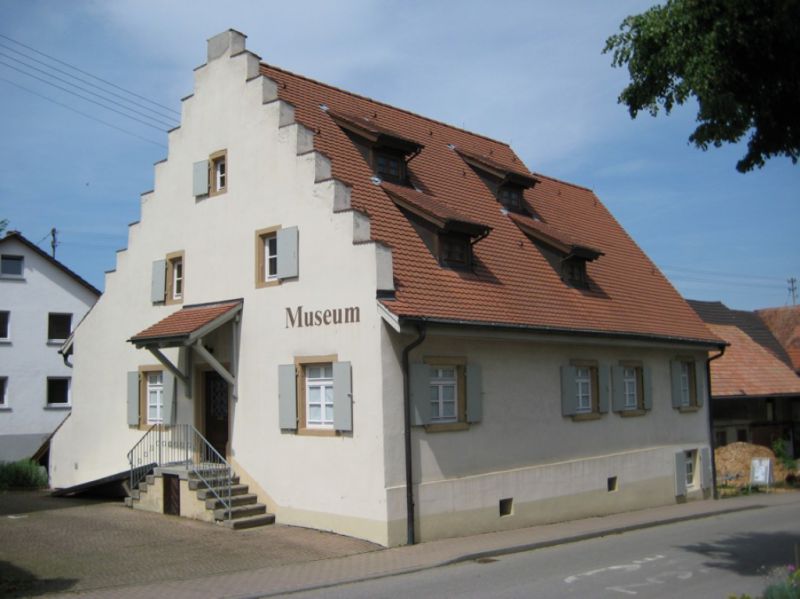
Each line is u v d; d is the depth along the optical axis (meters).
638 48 11.01
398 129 22.31
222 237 18.55
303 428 16.33
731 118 10.35
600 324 20.34
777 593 9.05
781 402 34.06
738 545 15.66
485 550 14.37
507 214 22.20
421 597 10.88
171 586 11.44
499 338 17.28
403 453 15.16
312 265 16.39
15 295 35.94
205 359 17.88
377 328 15.11
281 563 13.13
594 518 19.53
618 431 21.23
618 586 11.65
